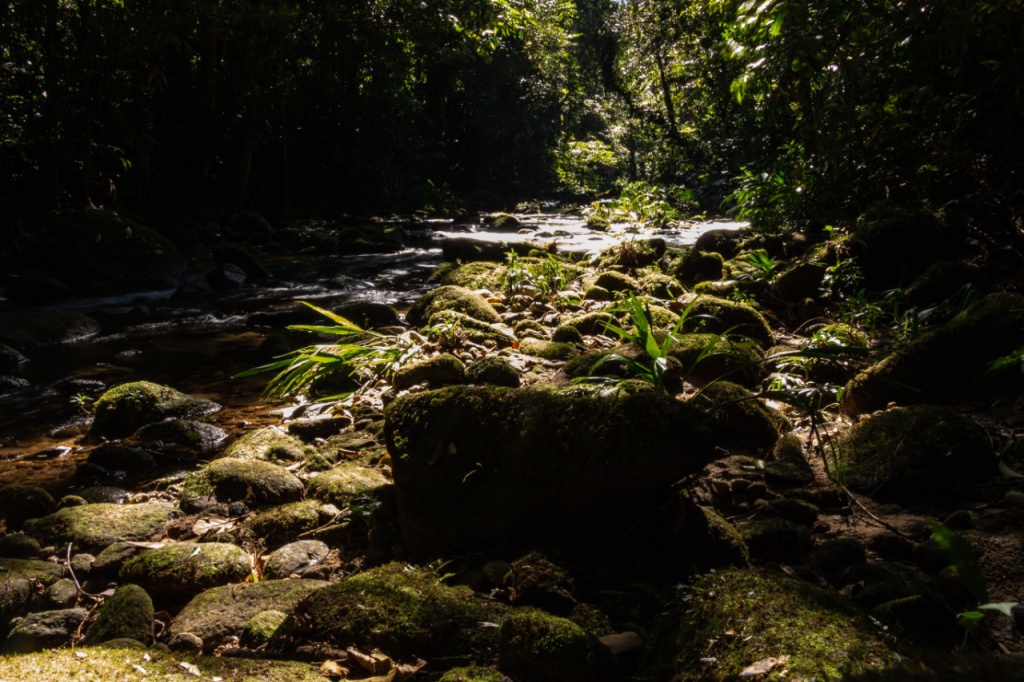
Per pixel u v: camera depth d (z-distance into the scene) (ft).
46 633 8.25
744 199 29.78
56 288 29.91
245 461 12.14
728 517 10.00
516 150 99.19
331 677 7.23
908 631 7.22
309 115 66.03
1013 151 21.34
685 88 68.80
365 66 66.33
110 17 39.81
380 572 8.64
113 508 11.09
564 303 22.04
